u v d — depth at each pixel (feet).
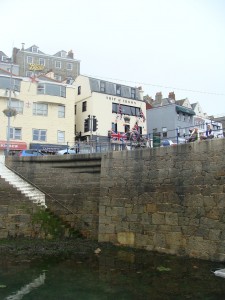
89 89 140.97
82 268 40.93
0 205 59.82
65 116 134.21
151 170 50.55
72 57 230.89
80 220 59.93
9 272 39.37
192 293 31.96
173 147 48.47
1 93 123.95
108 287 33.96
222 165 42.96
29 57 214.69
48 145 128.67
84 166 60.39
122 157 54.34
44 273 38.86
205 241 43.52
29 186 65.62
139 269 40.06
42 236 58.95
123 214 52.90
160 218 48.55
